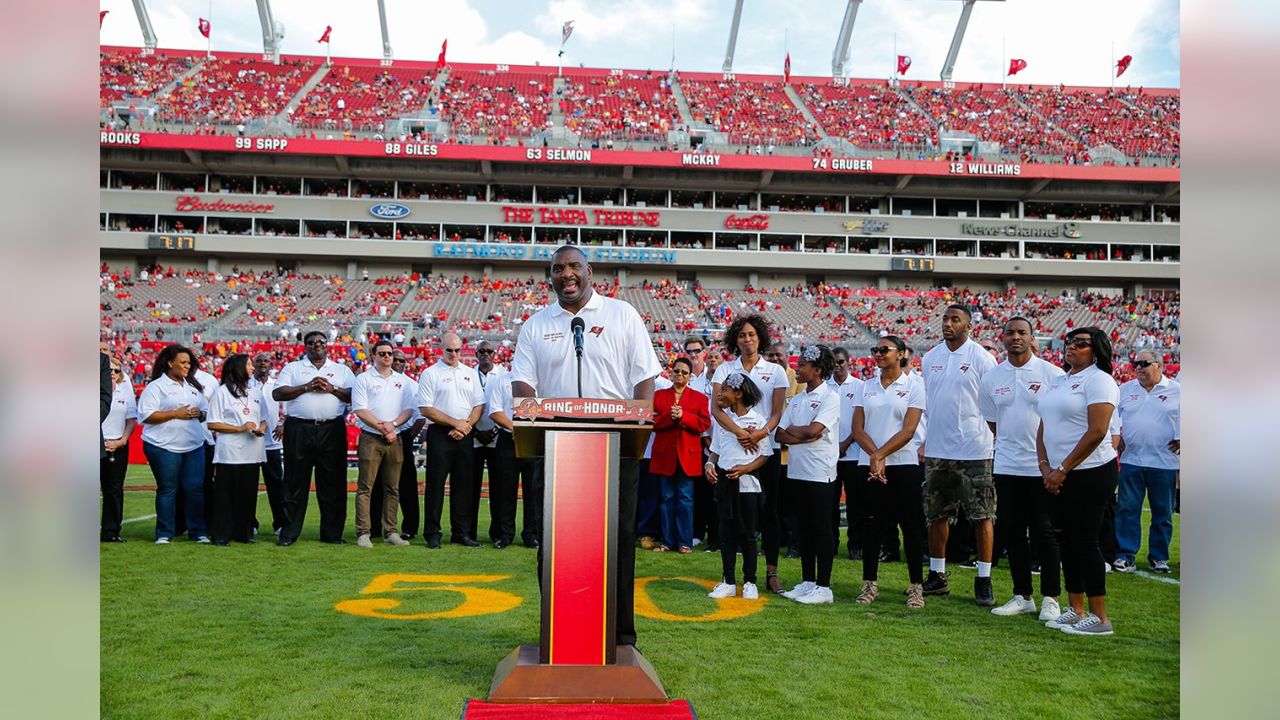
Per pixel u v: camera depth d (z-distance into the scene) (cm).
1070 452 511
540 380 440
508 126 4316
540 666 357
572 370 432
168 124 3878
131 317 3388
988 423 612
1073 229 4244
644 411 373
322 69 4803
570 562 367
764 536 631
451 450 823
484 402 865
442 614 518
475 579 641
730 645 459
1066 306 4059
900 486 592
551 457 373
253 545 798
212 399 801
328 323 3353
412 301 3753
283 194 4159
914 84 5112
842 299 4047
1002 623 529
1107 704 367
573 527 369
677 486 823
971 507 598
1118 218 4391
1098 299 4172
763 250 4206
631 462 418
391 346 830
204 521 832
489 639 457
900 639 480
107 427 802
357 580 628
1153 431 754
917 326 3756
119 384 827
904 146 4281
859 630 502
